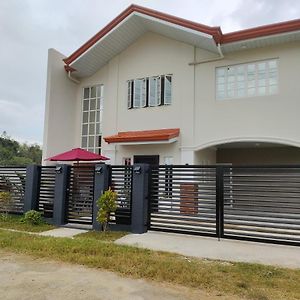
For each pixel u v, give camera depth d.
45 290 5.08
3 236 8.98
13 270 6.15
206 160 15.64
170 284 5.41
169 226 9.91
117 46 16.48
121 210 10.39
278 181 8.54
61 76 17.39
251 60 13.53
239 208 9.05
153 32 16.06
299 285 5.35
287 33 12.15
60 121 17.20
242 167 9.06
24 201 12.32
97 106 17.86
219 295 4.93
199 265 6.46
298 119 12.41
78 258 6.84
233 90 13.91
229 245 8.41
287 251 7.83
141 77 16.17
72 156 13.37
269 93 13.17
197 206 9.53
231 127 13.63
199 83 14.56
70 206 11.48
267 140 12.87
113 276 5.82
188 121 14.55
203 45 14.34
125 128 16.30
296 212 8.42
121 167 10.65
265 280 5.57
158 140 13.92
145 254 7.26
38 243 8.09
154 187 10.27
